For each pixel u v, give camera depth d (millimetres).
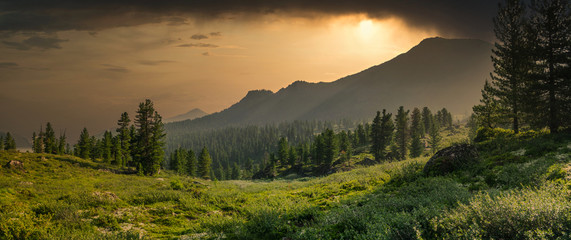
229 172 122500
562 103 20953
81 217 11234
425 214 7180
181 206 15406
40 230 8758
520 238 4824
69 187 23453
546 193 6625
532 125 23625
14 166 37438
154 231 10781
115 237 8609
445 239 5312
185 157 94188
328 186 21156
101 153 83938
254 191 25062
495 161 16266
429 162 18156
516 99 24688
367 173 23297
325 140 83375
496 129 27828
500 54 26812
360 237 6816
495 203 5949
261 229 9820
